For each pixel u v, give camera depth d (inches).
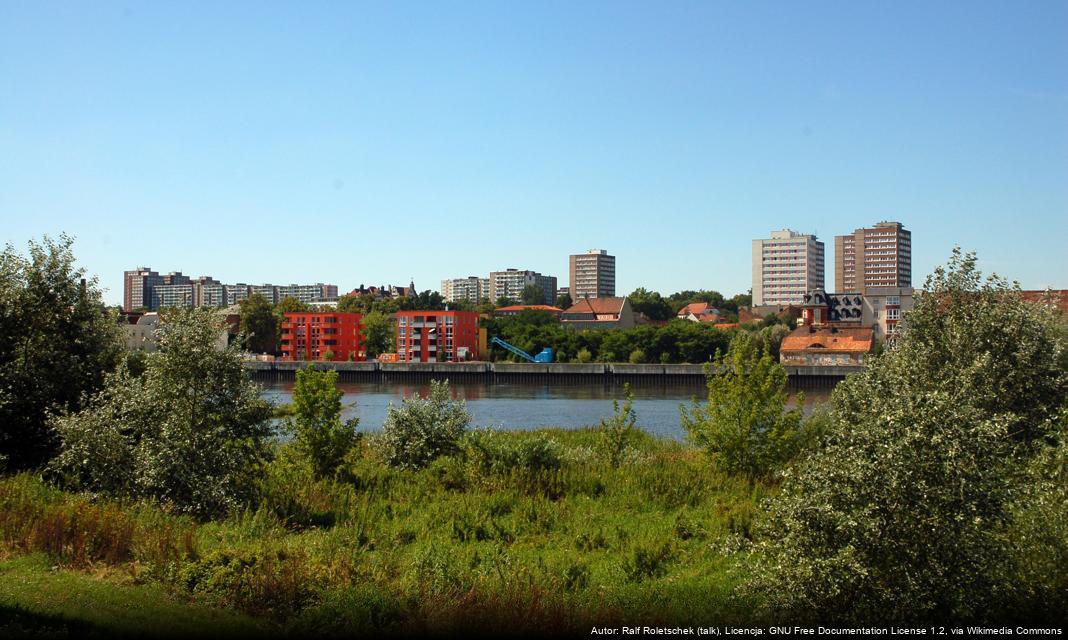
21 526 635.5
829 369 4370.1
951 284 805.9
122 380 842.8
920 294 816.3
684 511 813.2
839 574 454.3
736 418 1012.5
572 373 5049.2
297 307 7549.2
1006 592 470.9
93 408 882.8
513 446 1036.5
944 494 449.4
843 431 492.7
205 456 783.7
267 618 487.5
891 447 458.0
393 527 741.9
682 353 5659.5
